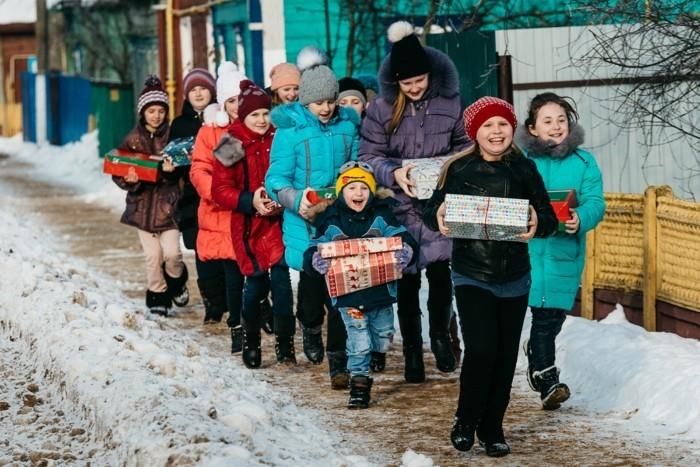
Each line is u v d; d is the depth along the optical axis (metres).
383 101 12.46
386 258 11.30
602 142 20.41
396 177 12.04
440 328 12.58
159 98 16.66
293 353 13.47
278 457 8.52
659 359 11.30
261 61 27.72
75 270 17.73
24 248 18.89
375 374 12.81
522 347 12.77
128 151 16.72
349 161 12.06
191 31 37.22
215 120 14.46
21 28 71.62
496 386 9.68
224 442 8.45
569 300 11.02
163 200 16.50
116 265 21.66
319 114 12.47
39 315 12.98
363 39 26.64
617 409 10.84
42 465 9.09
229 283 14.07
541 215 9.77
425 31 20.48
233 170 13.31
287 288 13.32
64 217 30.12
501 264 9.66
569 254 10.99
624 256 14.08
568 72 20.80
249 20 27.69
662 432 9.98
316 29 27.41
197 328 15.84
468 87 21.17
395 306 16.50
